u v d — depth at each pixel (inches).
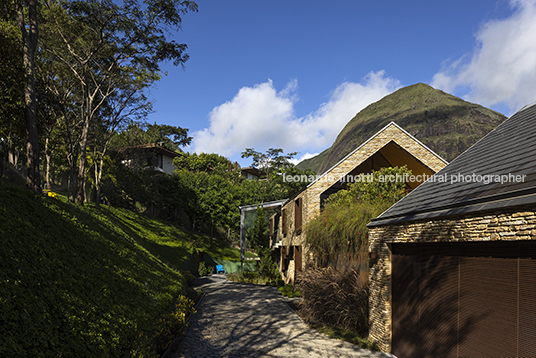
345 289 482.9
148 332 317.4
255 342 406.9
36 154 464.4
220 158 2842.0
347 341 419.2
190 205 1833.2
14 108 454.6
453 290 285.0
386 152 837.2
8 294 184.9
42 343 179.2
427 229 309.9
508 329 224.8
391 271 396.2
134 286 378.3
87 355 201.5
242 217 1460.4
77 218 449.1
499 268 235.9
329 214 612.4
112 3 808.9
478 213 245.6
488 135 455.5
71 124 1088.8
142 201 1663.4
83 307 242.8
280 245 1175.0
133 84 1059.9
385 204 533.3
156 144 2012.8
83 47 898.7
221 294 829.8
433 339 307.6
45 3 816.3
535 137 308.2
